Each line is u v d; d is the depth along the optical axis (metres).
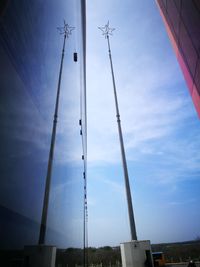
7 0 1.86
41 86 3.45
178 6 9.80
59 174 5.20
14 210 2.08
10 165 2.00
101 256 51.47
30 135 2.74
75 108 9.74
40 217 3.15
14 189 2.09
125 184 19.33
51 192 4.06
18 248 2.18
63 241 5.51
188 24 9.16
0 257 1.75
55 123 4.79
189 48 9.95
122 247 16.45
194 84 10.75
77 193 11.29
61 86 5.78
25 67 2.57
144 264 15.26
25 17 2.58
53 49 4.68
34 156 2.91
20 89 2.36
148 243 16.08
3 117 1.85
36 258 2.84
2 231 1.79
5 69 1.92
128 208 18.08
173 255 43.72
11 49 2.09
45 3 3.84
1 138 1.79
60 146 5.43
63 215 5.79
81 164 14.78
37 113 3.16
